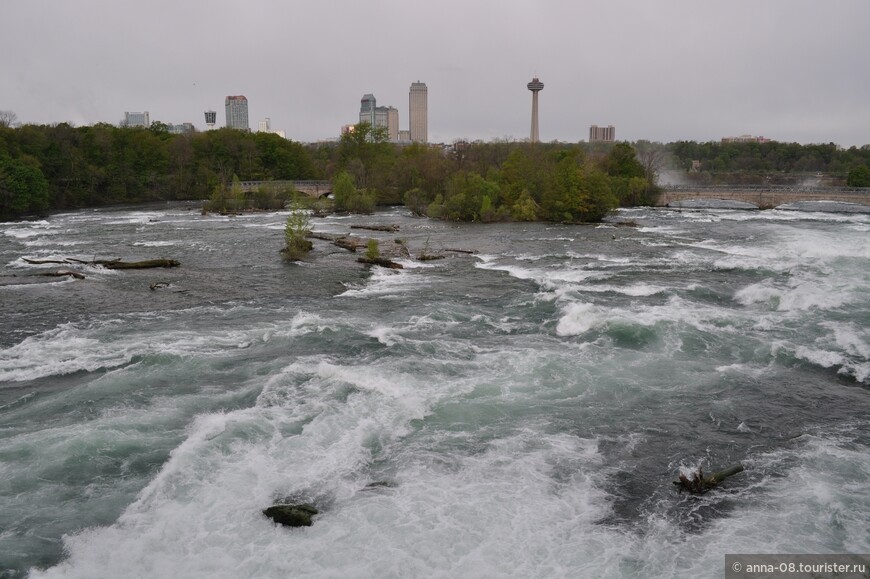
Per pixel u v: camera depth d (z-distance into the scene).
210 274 54.19
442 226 92.38
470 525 17.67
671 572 15.92
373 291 47.03
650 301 41.72
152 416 24.33
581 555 16.55
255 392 26.59
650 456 21.55
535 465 20.86
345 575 15.68
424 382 27.45
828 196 123.81
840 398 26.14
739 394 26.44
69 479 19.84
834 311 37.47
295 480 19.80
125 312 40.66
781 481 19.86
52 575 15.73
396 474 20.28
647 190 132.00
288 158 184.88
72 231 86.31
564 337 34.25
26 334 35.50
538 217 99.88
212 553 16.50
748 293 42.47
